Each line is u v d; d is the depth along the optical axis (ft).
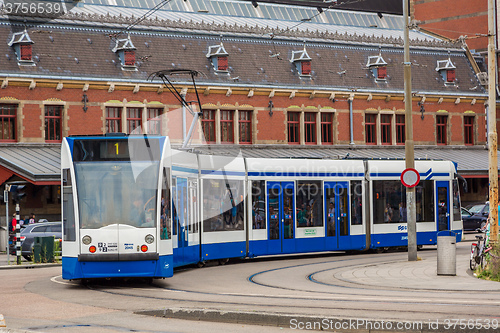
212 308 39.04
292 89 157.79
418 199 95.45
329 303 42.32
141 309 42.68
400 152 170.19
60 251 92.48
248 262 82.69
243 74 153.89
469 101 182.91
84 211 54.70
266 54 159.02
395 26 227.81
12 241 107.65
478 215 140.15
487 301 42.24
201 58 150.51
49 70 132.98
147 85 141.38
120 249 54.19
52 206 131.85
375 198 92.63
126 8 171.01
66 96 135.03
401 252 94.84
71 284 58.39
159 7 176.35
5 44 131.44
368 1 224.53
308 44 165.48
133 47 140.56
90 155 55.52
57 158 127.65
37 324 37.60
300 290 52.37
